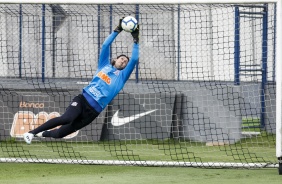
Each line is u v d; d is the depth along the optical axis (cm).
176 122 5962
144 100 5956
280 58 3900
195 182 3538
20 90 6056
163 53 6394
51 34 6438
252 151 5178
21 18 6400
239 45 5825
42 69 6306
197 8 5534
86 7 6319
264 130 5934
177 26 6331
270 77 6238
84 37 6431
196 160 4612
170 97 5962
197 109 5753
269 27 6075
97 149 5350
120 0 4116
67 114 3722
